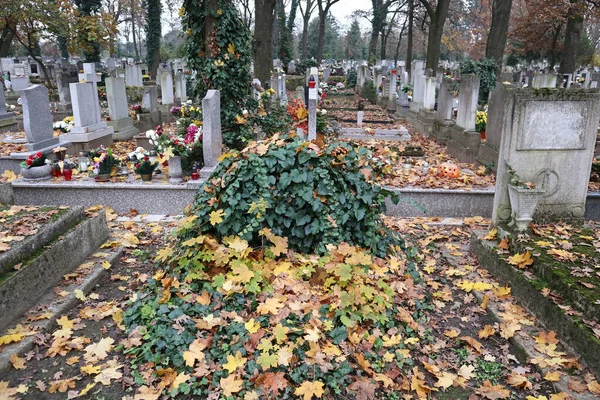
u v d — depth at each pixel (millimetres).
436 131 12523
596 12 26484
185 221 4793
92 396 3346
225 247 4574
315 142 5117
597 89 5344
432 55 25547
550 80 14555
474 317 4516
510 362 3854
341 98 25266
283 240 4645
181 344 3688
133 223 6863
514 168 5527
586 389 3396
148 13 34500
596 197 6875
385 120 16609
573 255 4707
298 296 4223
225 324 3877
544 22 30625
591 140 5516
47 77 23438
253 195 4730
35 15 21219
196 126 8414
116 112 11750
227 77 8906
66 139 9938
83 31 26031
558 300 4129
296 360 3529
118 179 7523
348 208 4746
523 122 5355
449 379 3561
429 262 5660
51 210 5551
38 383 3447
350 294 4043
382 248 4984
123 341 3871
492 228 5777
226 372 3463
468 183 7824
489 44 20375
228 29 8781
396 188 7379
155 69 33750
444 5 24656
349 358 3660
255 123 10375
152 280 4656
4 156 8797
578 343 3717
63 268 4996
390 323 4105
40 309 4344
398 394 3436
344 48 77500
